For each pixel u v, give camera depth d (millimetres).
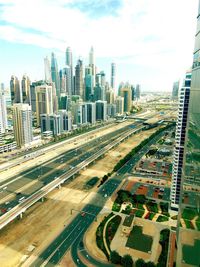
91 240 168375
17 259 149125
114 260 145625
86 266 144125
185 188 83188
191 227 69188
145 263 139875
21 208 195375
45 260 148750
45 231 177500
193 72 75938
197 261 61094
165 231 175625
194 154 70500
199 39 68500
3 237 170000
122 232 174375
